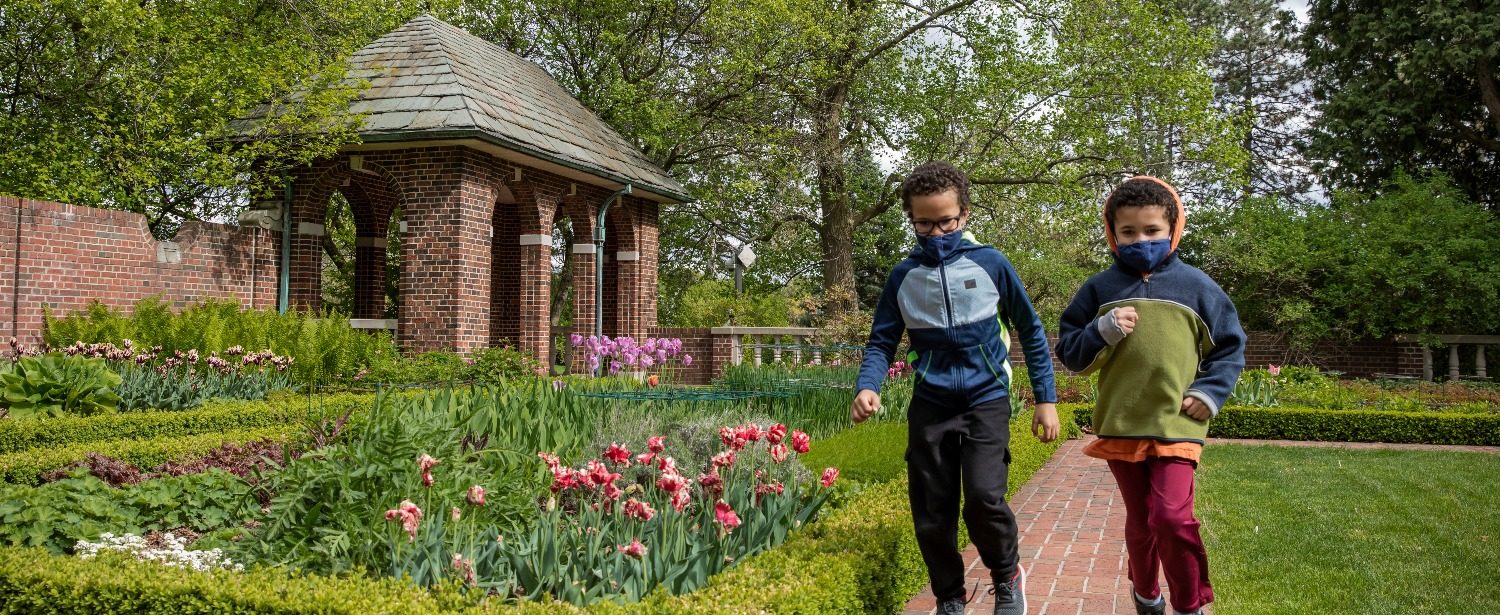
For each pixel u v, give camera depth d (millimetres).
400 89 14359
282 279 14695
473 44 16922
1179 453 3314
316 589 3184
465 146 13789
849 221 23750
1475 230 20406
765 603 3029
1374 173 26078
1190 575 3289
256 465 5500
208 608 3191
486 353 13227
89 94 14758
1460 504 7152
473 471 4727
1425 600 4555
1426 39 23922
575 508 4750
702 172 23078
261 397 9859
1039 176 21391
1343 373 21188
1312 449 10859
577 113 18359
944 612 3539
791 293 26344
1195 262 25312
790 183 21203
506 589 3264
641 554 3287
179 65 14430
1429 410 12844
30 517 4473
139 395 8711
